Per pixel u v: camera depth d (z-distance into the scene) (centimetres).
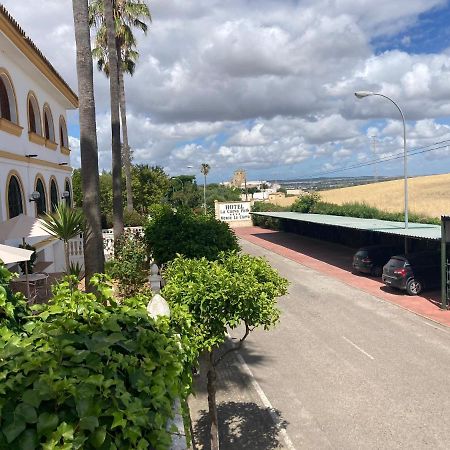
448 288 1762
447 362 1183
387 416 908
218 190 9188
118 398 232
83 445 212
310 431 866
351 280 2345
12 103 1652
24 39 1489
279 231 5197
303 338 1418
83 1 1064
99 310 326
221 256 880
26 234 1283
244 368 1191
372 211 3697
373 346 1325
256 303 724
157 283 827
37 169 1919
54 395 215
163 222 1451
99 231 1090
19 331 319
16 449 197
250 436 859
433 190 5978
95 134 1085
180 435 281
